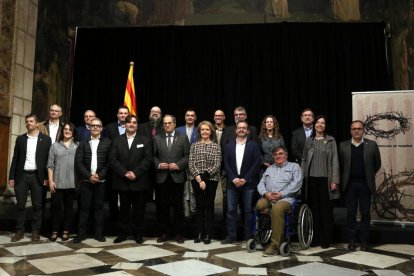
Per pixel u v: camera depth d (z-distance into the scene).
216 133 5.71
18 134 7.22
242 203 5.48
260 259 4.10
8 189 6.91
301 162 5.04
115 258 4.08
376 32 8.43
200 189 4.91
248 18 8.95
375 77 8.31
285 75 8.62
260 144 5.42
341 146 4.84
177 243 4.87
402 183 5.41
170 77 8.89
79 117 9.08
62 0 9.02
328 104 8.48
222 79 8.84
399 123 5.48
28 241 4.89
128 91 7.12
